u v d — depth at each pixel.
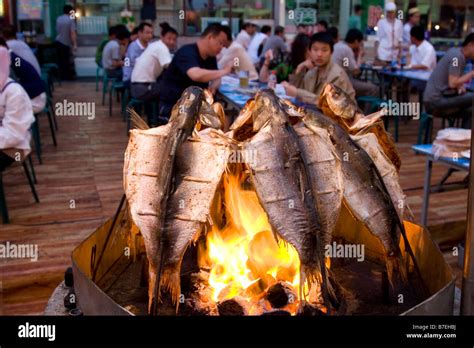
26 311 3.12
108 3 12.32
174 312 2.10
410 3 12.81
